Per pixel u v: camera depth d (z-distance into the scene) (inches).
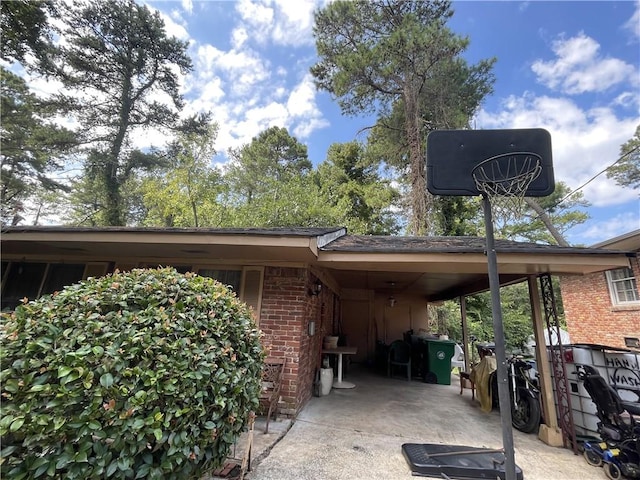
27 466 66.1
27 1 499.5
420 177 518.3
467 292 306.8
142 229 161.8
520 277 215.6
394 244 200.2
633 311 329.1
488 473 122.2
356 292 452.1
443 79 512.7
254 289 193.3
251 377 99.8
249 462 115.2
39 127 556.7
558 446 160.7
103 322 81.3
